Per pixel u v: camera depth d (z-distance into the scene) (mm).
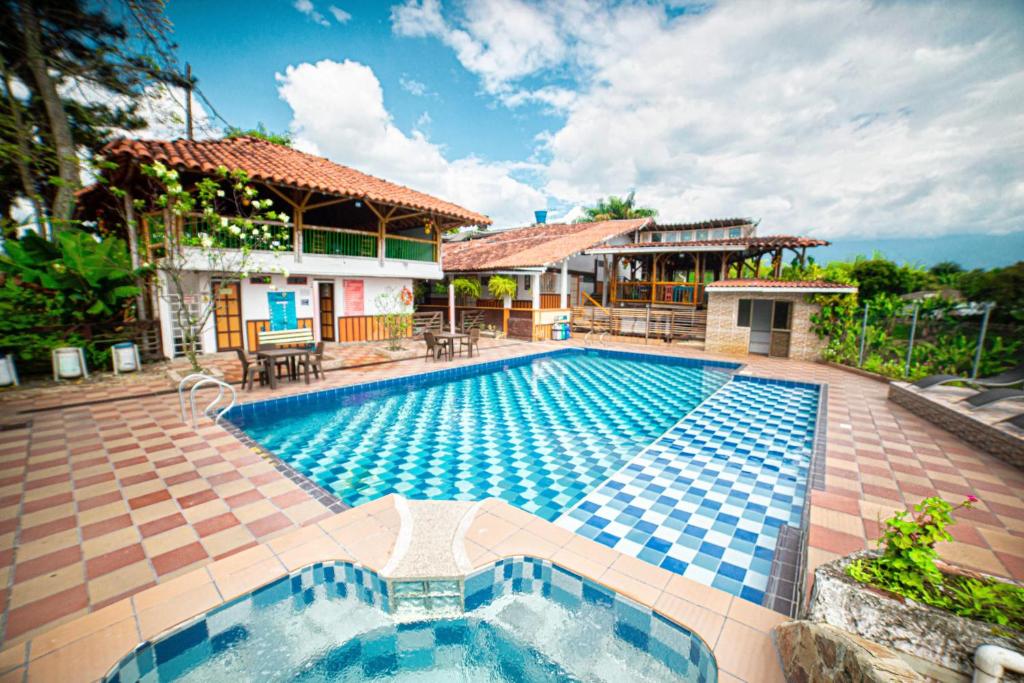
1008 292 7582
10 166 10922
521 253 18562
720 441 6309
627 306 19328
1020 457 4781
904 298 10703
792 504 4430
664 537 3814
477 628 2902
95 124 12039
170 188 7879
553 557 3170
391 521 3639
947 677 1662
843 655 1716
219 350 11594
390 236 14078
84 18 8703
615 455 5766
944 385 7738
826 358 12062
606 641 2801
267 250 11602
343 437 6438
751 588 3131
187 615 2533
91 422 6238
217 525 3574
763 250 16469
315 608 2980
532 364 12867
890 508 3555
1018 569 2729
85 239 9562
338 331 13750
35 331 8680
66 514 3717
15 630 2439
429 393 9203
